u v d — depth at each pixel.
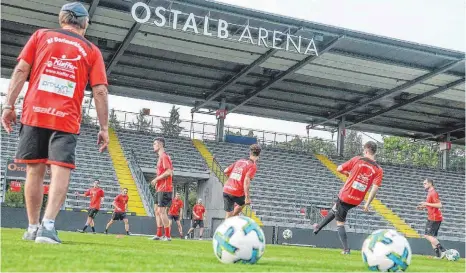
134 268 2.72
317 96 29.47
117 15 19.31
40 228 4.34
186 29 18.61
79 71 4.43
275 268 3.46
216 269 2.99
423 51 21.52
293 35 20.25
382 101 29.94
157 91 28.84
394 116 33.12
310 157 32.34
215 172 26.64
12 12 19.58
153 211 21.41
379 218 27.27
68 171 4.39
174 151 28.36
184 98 30.14
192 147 29.27
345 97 29.66
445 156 36.38
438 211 12.68
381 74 24.91
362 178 9.67
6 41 22.64
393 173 33.28
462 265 8.37
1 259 2.70
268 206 25.67
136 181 24.38
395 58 22.80
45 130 4.36
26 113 4.35
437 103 30.14
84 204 22.05
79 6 4.59
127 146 27.55
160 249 5.81
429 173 34.22
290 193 27.67
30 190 4.62
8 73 26.25
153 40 21.89
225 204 11.53
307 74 25.73
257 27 20.25
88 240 7.55
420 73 24.30
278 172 29.66
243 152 30.11
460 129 34.69
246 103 31.17
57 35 4.43
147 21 18.14
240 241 3.63
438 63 23.08
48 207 4.34
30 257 2.90
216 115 30.33
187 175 26.67
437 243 12.57
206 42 21.84
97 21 19.91
